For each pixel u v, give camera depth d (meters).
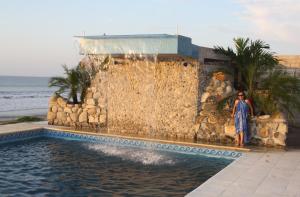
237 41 16.05
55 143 15.73
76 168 11.53
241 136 14.30
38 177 10.41
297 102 14.66
